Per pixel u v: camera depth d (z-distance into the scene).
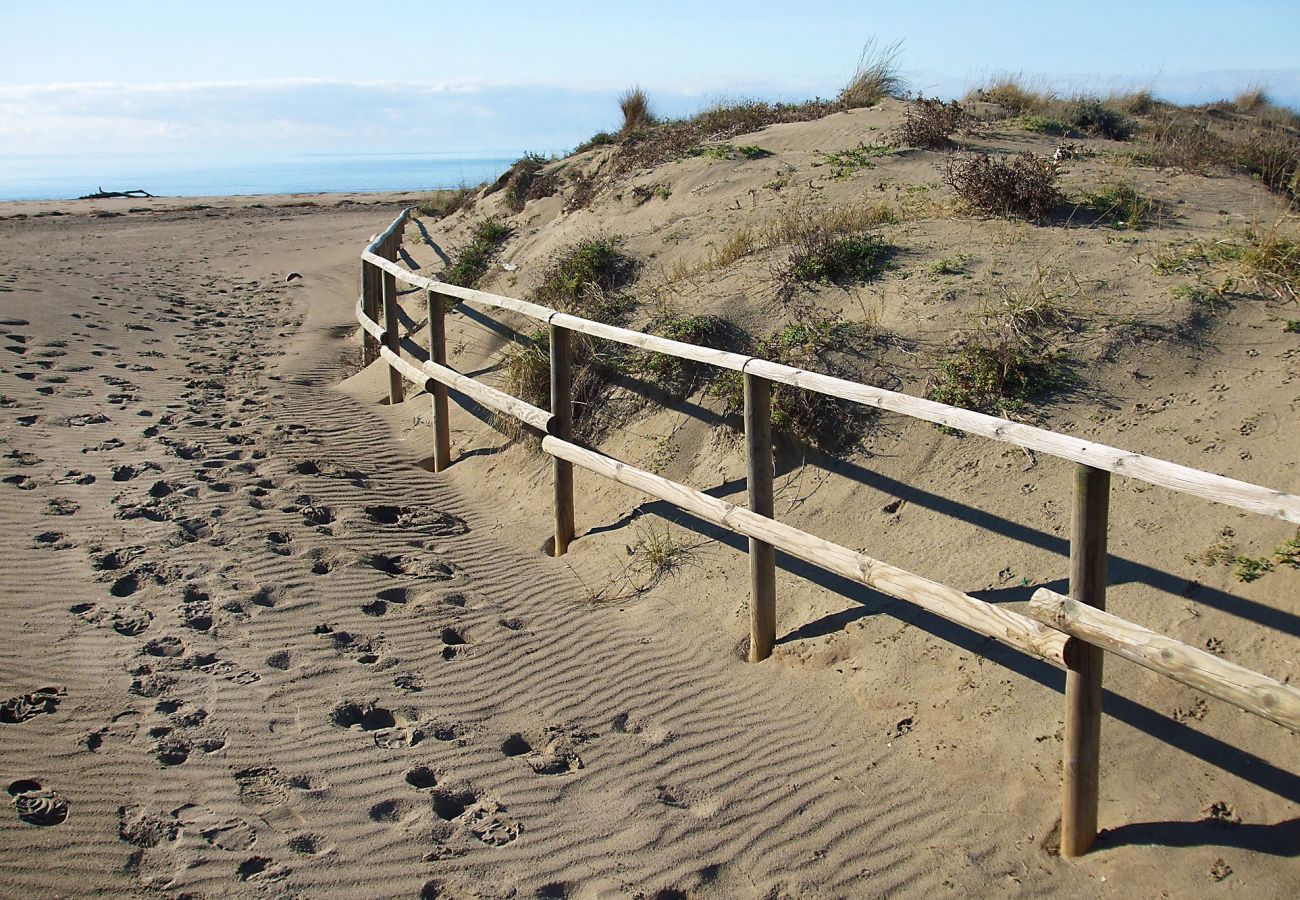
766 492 4.89
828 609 5.12
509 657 5.30
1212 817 3.47
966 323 6.37
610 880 3.70
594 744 4.55
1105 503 3.33
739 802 4.11
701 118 16.56
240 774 4.10
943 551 5.01
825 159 11.73
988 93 14.98
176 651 4.98
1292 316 5.73
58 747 4.13
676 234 10.25
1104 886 3.40
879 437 5.88
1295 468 4.51
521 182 17.23
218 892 3.46
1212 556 4.28
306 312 14.97
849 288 7.30
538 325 9.34
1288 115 17.39
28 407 8.70
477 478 7.96
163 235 23.92
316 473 7.77
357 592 5.83
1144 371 5.59
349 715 4.64
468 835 3.89
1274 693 2.84
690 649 5.27
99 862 3.53
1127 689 4.01
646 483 5.54
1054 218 8.09
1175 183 9.28
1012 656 4.40
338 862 3.67
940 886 3.57
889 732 4.34
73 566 5.76
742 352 6.98
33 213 29.69
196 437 8.36
